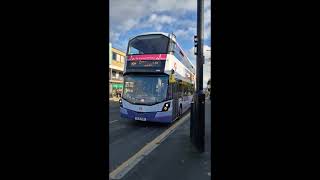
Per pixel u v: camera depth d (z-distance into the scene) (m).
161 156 7.32
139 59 13.54
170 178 5.47
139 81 13.66
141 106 13.39
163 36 13.43
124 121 15.88
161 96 13.27
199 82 8.39
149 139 10.06
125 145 8.91
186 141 9.59
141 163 6.63
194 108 8.62
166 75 13.30
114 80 55.91
